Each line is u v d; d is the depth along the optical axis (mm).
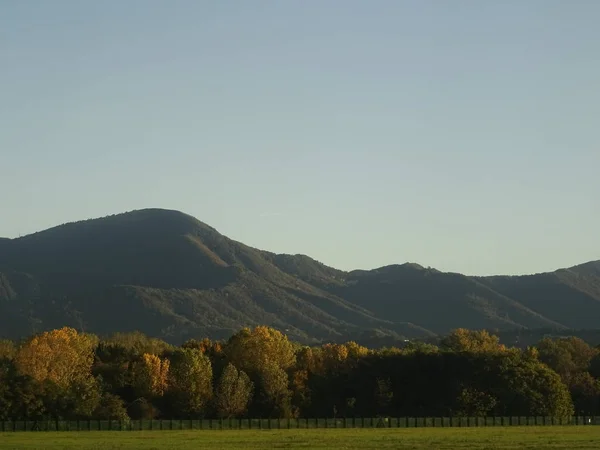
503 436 183625
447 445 157375
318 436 185625
